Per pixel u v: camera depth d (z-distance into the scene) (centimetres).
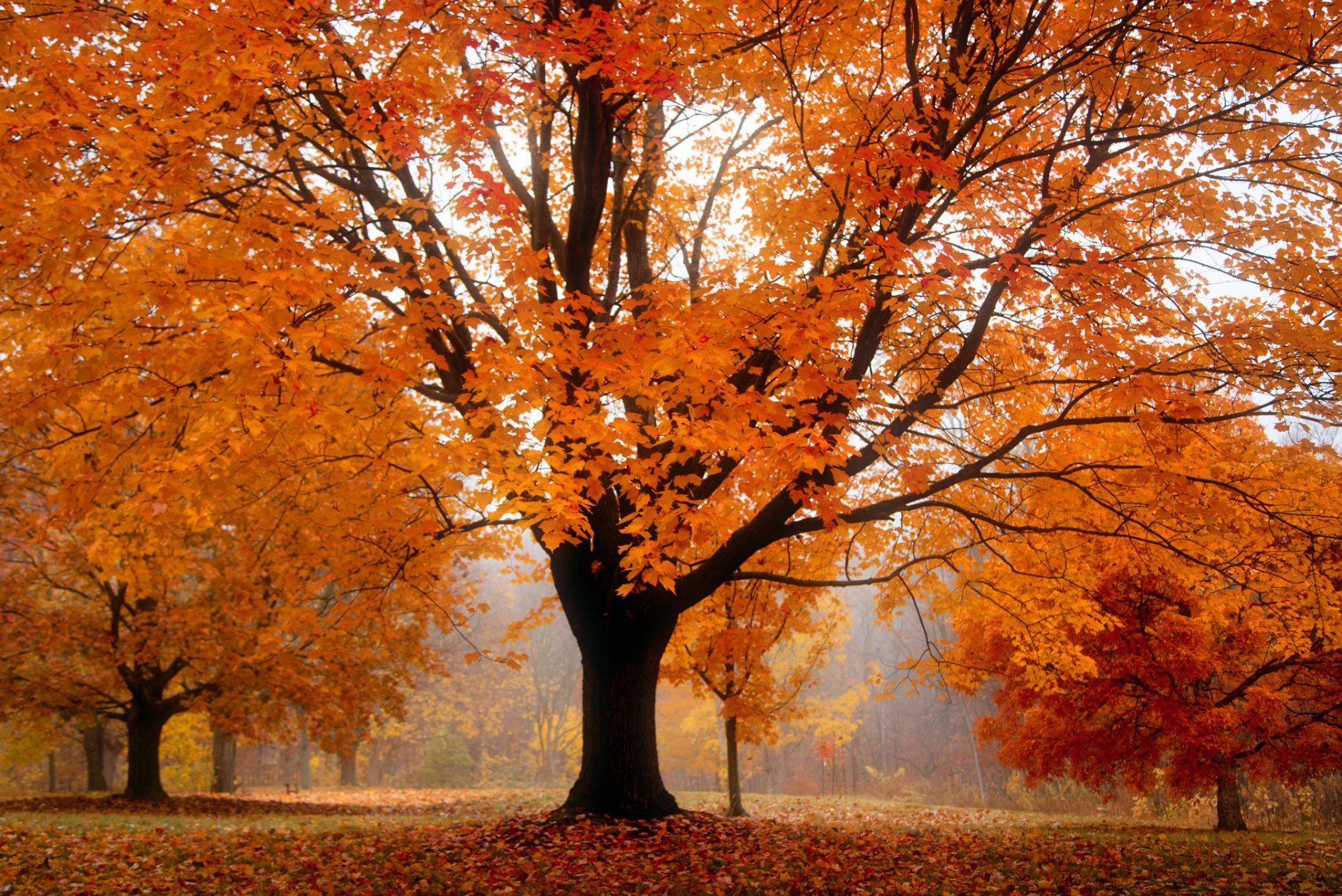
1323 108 586
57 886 572
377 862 644
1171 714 1037
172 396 457
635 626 794
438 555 751
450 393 759
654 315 502
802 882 589
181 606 1478
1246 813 1552
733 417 493
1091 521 865
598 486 513
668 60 634
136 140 439
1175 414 582
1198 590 1053
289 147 612
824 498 548
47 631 1398
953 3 628
